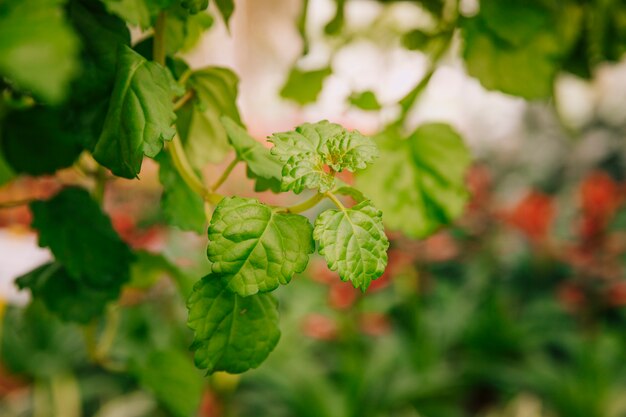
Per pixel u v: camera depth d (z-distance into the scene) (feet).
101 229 0.99
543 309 5.66
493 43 1.30
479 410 4.91
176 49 0.92
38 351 4.05
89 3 0.75
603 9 1.51
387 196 1.24
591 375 4.43
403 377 4.44
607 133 8.74
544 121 9.26
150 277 1.29
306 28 1.49
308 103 1.65
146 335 3.38
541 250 5.98
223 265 0.65
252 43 7.68
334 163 0.70
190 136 0.99
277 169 0.81
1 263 1.48
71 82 0.74
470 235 6.06
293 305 4.69
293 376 4.11
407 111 1.32
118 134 0.69
